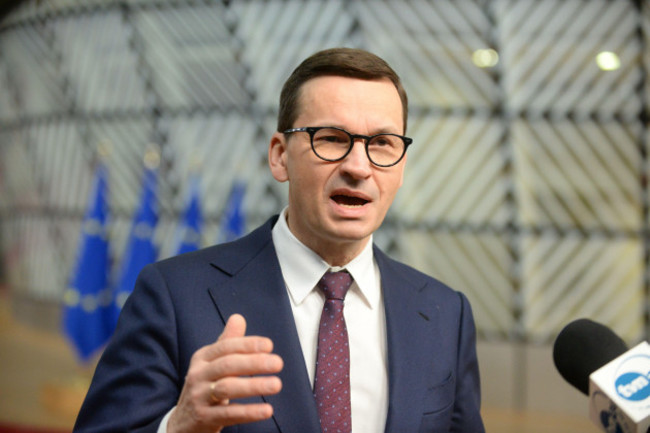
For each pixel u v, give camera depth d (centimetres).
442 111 913
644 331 859
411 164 924
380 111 148
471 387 171
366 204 149
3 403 809
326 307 158
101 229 819
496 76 894
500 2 884
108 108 1071
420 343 164
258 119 973
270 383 110
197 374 115
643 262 859
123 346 151
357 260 164
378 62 152
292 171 152
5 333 1145
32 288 1195
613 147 869
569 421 799
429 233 920
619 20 861
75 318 792
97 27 1066
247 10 959
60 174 1147
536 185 890
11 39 1181
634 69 862
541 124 884
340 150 147
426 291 178
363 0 912
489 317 896
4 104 1237
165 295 154
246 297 157
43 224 1179
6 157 1255
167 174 1014
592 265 874
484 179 903
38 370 943
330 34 933
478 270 905
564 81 878
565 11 872
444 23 900
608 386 119
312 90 150
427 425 153
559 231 883
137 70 1040
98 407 146
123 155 1061
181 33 998
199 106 1009
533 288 888
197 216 798
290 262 162
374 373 157
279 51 955
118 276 1029
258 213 969
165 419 130
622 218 869
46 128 1158
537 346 856
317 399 148
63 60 1111
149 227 800
